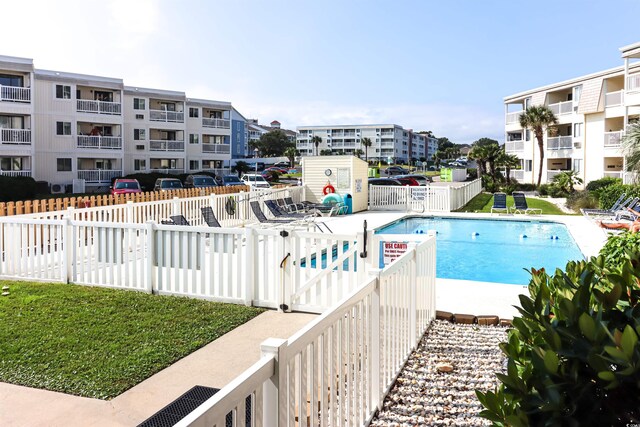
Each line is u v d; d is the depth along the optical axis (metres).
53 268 8.50
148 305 6.99
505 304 7.60
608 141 31.31
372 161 114.75
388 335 4.69
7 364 4.90
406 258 5.31
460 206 25.31
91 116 38.91
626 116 28.02
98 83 39.19
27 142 34.28
